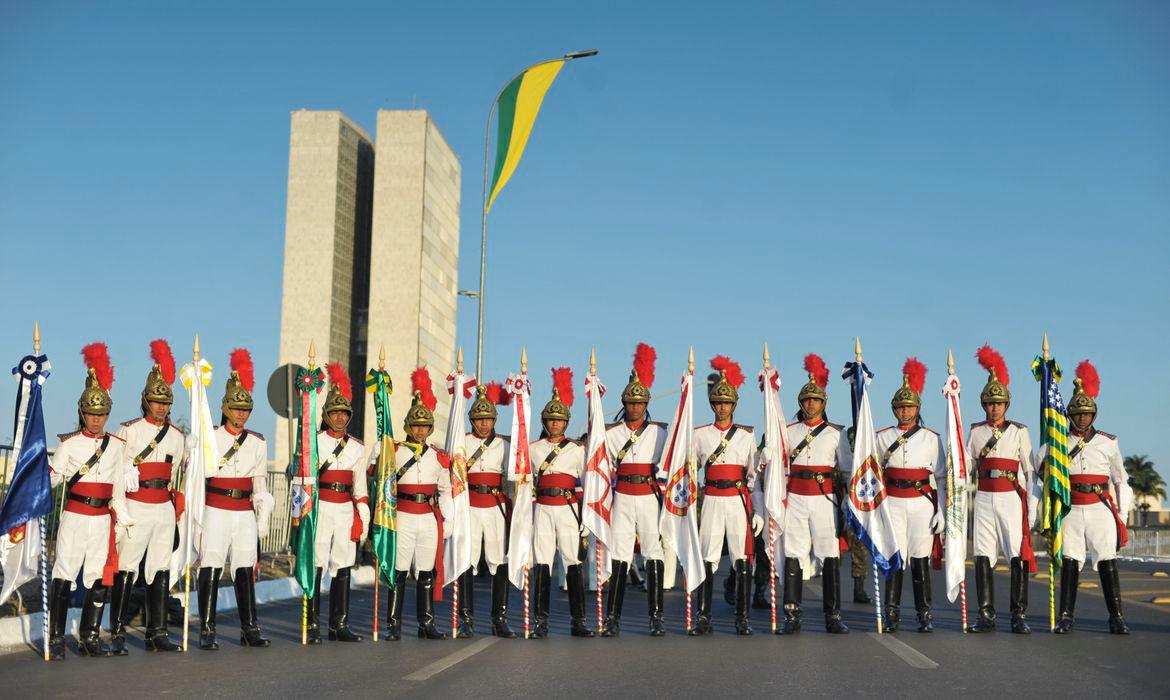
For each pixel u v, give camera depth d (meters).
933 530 11.69
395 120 97.44
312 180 99.56
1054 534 11.49
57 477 9.63
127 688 7.93
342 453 11.05
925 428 11.81
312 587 10.71
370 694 7.66
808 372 12.01
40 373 9.75
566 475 11.55
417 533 11.20
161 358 10.15
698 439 11.74
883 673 8.57
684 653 9.80
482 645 10.50
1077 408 11.64
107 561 9.73
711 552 11.50
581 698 7.50
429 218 98.50
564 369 11.74
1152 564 32.06
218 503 10.34
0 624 10.05
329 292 98.19
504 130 23.48
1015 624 11.48
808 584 19.19
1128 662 9.20
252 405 10.63
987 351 11.88
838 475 11.79
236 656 9.69
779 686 7.97
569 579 11.46
